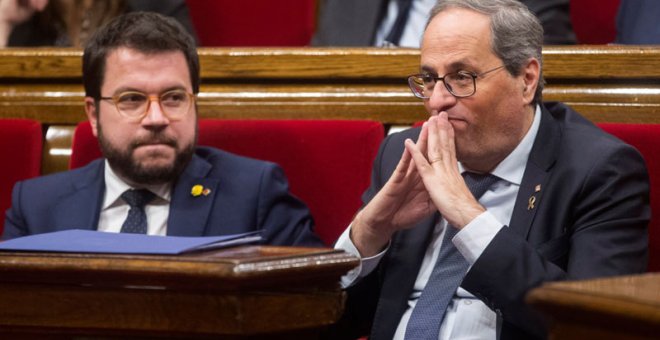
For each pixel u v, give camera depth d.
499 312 5.88
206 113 8.63
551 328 3.78
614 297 3.56
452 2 6.28
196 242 5.09
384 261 6.71
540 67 6.40
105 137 7.27
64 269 4.70
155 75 7.18
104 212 7.51
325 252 4.86
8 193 8.50
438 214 6.66
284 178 7.68
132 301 4.65
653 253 7.01
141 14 7.35
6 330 4.92
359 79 8.39
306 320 4.70
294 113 8.49
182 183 7.39
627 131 7.16
